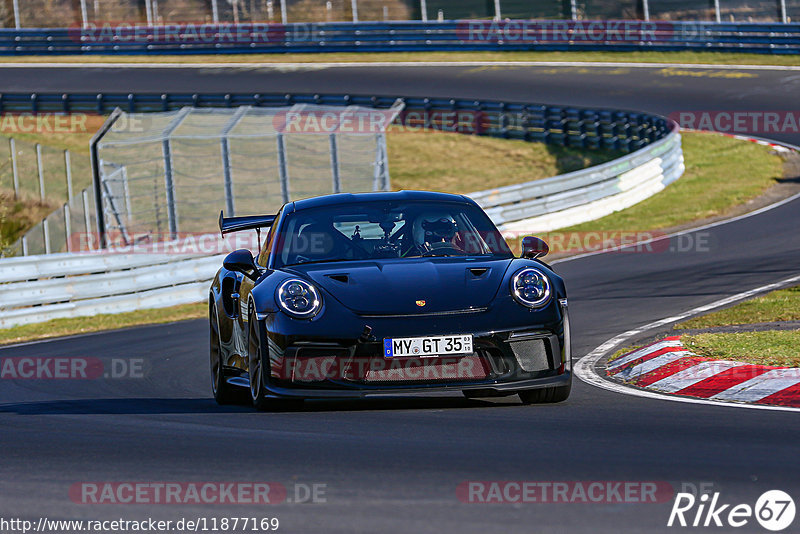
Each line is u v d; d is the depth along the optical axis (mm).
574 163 99125
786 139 95938
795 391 22625
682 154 87438
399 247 24016
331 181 94125
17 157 99812
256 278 23703
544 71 128750
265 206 90938
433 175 100188
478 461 15891
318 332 20891
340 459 16438
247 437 19000
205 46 146500
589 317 39094
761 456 15789
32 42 151375
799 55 126938
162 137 80750
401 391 20625
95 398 27812
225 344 25672
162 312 54688
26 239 84312
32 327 51219
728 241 57719
